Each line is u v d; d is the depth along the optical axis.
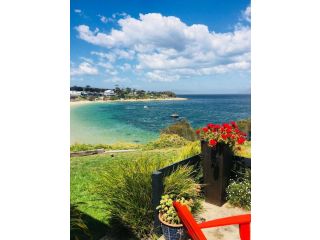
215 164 4.43
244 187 4.43
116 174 4.00
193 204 3.86
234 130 4.55
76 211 3.46
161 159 4.52
